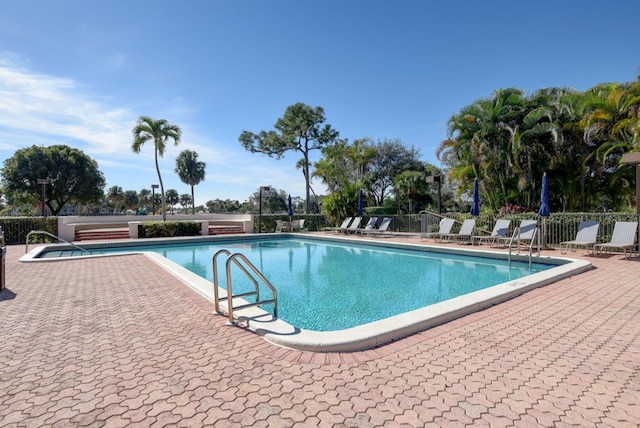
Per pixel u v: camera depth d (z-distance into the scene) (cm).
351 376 257
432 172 2884
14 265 808
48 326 377
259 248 1365
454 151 1540
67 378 256
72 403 220
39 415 206
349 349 306
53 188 3064
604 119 1202
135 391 236
